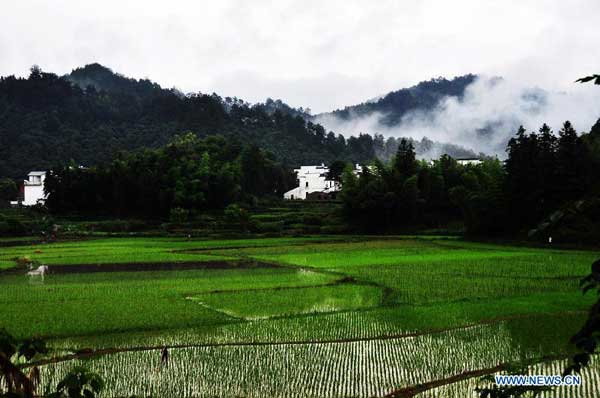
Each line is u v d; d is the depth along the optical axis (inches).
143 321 1082.1
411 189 3432.6
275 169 5167.3
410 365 799.1
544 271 1663.4
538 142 2805.1
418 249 2443.4
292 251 2418.8
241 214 3476.9
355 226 3501.5
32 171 5959.6
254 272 1801.2
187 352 887.7
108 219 4156.0
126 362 840.3
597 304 199.3
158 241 3006.9
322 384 733.3
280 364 817.5
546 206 2701.8
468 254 2197.3
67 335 993.5
